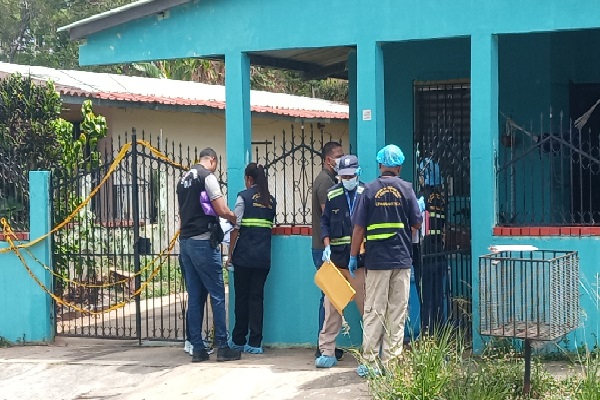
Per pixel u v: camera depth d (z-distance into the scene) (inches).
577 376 265.1
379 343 289.6
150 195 381.4
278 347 352.8
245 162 362.6
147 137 623.5
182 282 370.3
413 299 314.0
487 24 317.4
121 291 475.5
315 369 309.0
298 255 348.5
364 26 337.7
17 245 383.2
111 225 424.2
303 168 352.8
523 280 265.9
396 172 293.7
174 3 367.6
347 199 308.5
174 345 371.9
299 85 1149.1
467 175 348.5
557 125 405.1
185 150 659.4
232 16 361.7
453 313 328.2
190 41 370.3
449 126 424.2
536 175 376.8
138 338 374.6
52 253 386.3
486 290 264.5
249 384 293.3
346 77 542.9
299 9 349.4
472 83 319.6
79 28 385.4
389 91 434.0
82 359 347.6
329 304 307.4
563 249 306.7
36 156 409.7
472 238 318.0
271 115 663.8
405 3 330.3
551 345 307.7
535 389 255.4
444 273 328.5
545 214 372.8
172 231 516.7
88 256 395.9
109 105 546.3
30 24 1108.5
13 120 407.8
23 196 389.4
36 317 383.6
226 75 364.2
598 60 420.5
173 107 596.1
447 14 323.9
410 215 286.8
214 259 329.1
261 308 344.2
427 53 424.5
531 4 311.0
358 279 306.5
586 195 369.4
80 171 425.7
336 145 322.0
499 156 358.6
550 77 401.4
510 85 409.1
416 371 251.9
